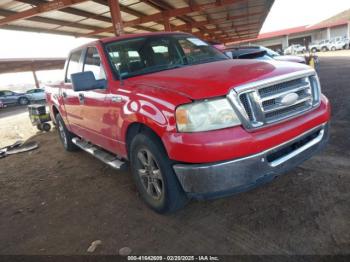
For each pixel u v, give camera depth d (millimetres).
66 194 3910
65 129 5711
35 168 5281
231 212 2865
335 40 43688
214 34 35188
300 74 2738
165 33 4105
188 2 14742
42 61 29156
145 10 14750
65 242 2775
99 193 3785
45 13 11938
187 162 2369
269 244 2330
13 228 3195
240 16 22781
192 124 2328
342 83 9633
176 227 2768
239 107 2346
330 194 2887
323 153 3895
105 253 2523
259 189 3209
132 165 3156
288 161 2553
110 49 3662
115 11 10727
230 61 3305
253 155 2326
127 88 3068
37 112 9000
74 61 4645
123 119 3020
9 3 10375
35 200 3865
